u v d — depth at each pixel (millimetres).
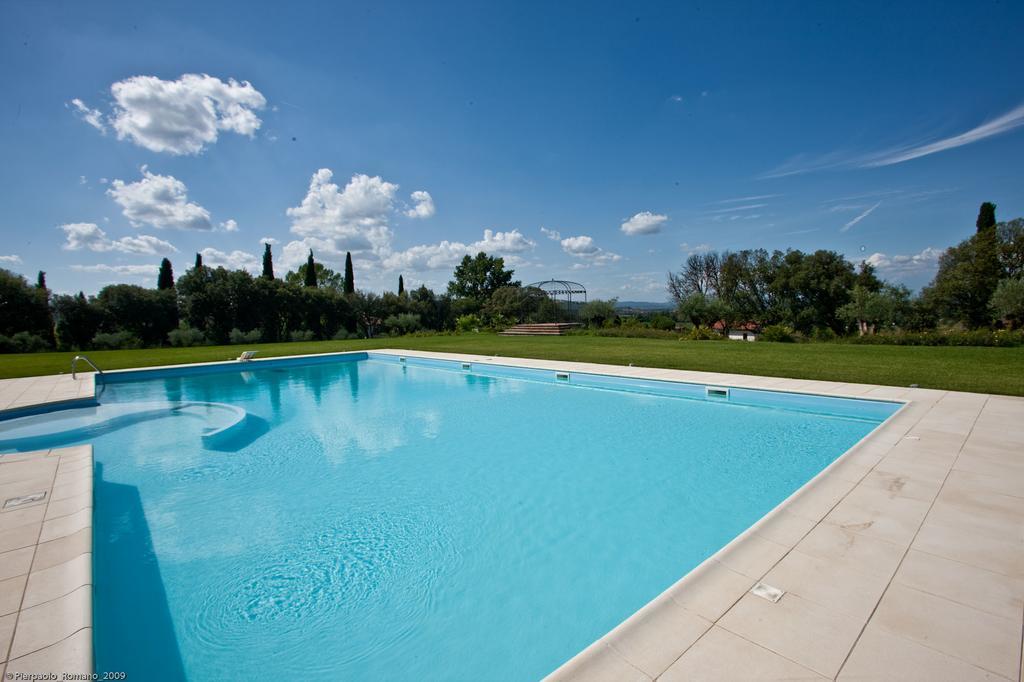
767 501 4012
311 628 2574
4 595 2221
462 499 4195
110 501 4270
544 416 7039
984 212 23750
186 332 20922
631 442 5668
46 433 6395
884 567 2295
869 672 1623
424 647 2406
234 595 2877
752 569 2301
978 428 4609
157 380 10773
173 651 2422
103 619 2666
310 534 3623
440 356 13148
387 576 3043
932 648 1739
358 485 4574
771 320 28328
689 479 4500
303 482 4668
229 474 4906
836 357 10188
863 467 3643
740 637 1817
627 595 2793
